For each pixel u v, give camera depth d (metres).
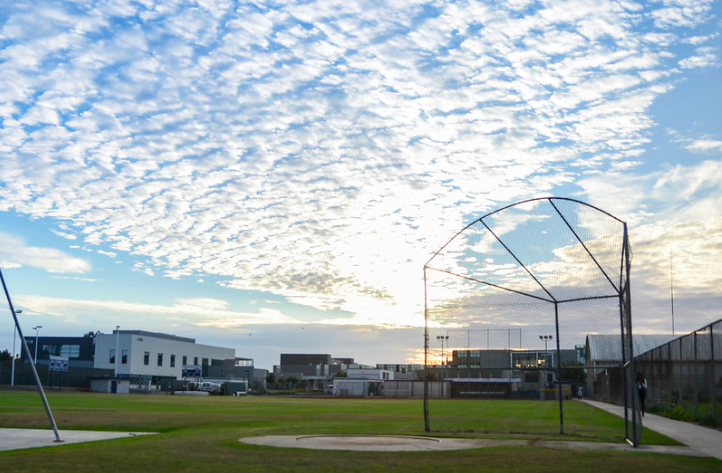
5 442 15.06
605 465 11.61
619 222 17.50
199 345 134.50
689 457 13.06
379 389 90.19
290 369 176.25
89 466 11.01
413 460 12.23
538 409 36.38
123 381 98.25
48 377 92.44
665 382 31.67
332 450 13.77
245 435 17.48
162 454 12.79
